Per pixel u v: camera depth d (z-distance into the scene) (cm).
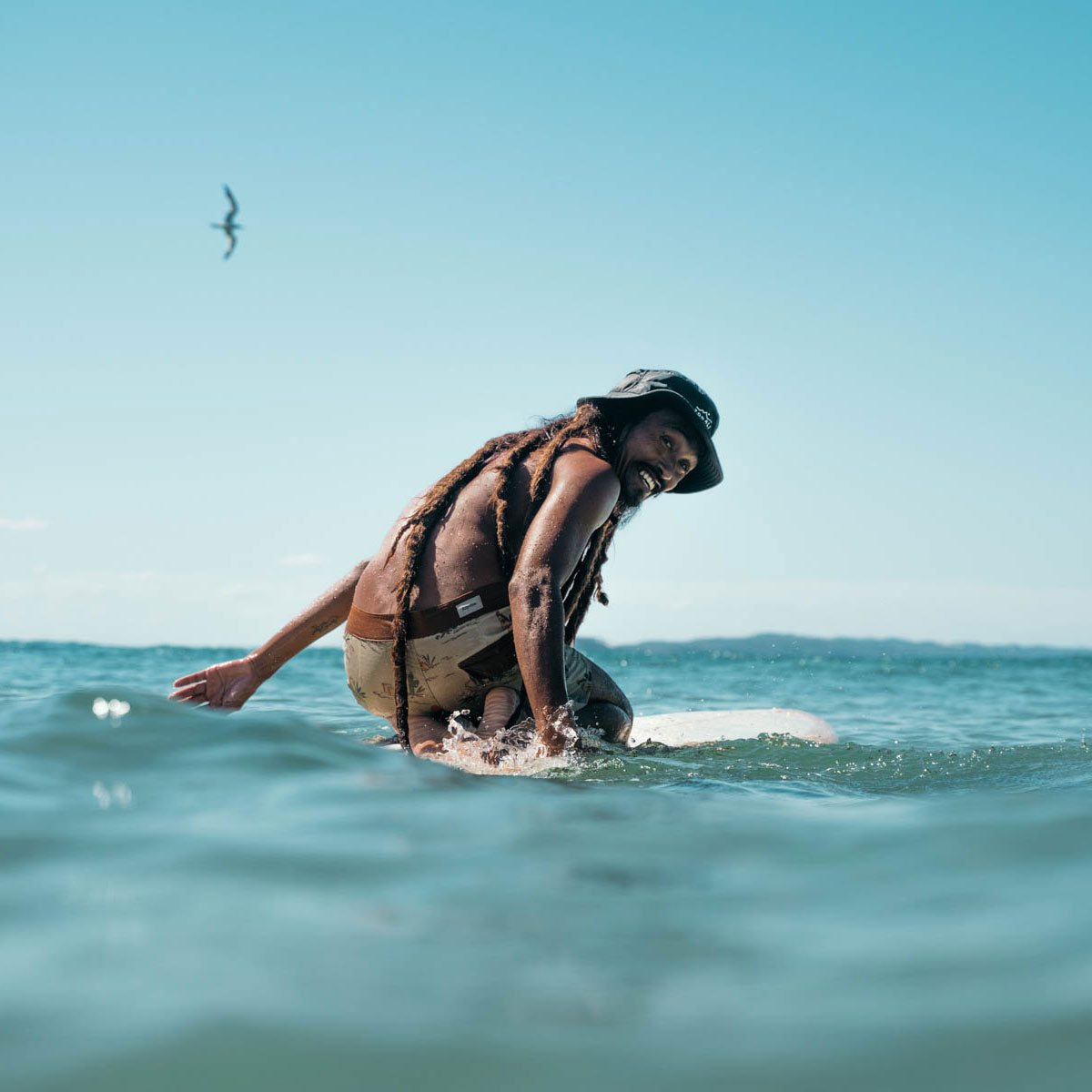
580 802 167
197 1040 74
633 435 358
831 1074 71
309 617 372
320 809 148
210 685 363
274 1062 71
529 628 294
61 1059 71
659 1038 76
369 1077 70
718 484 400
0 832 128
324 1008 80
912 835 139
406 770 183
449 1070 71
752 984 87
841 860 128
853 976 88
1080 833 136
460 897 110
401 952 93
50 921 98
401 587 317
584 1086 69
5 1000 80
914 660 3700
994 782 234
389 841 132
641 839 138
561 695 289
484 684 325
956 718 602
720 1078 70
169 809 144
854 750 306
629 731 367
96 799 148
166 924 98
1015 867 122
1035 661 4550
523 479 330
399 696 321
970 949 94
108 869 115
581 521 312
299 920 100
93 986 83
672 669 1961
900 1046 75
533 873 120
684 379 368
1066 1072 71
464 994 84
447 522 325
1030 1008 81
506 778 195
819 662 2881
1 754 168
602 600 368
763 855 130
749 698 780
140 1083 68
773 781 231
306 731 204
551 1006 82
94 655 1510
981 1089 68
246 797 153
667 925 102
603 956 93
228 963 89
